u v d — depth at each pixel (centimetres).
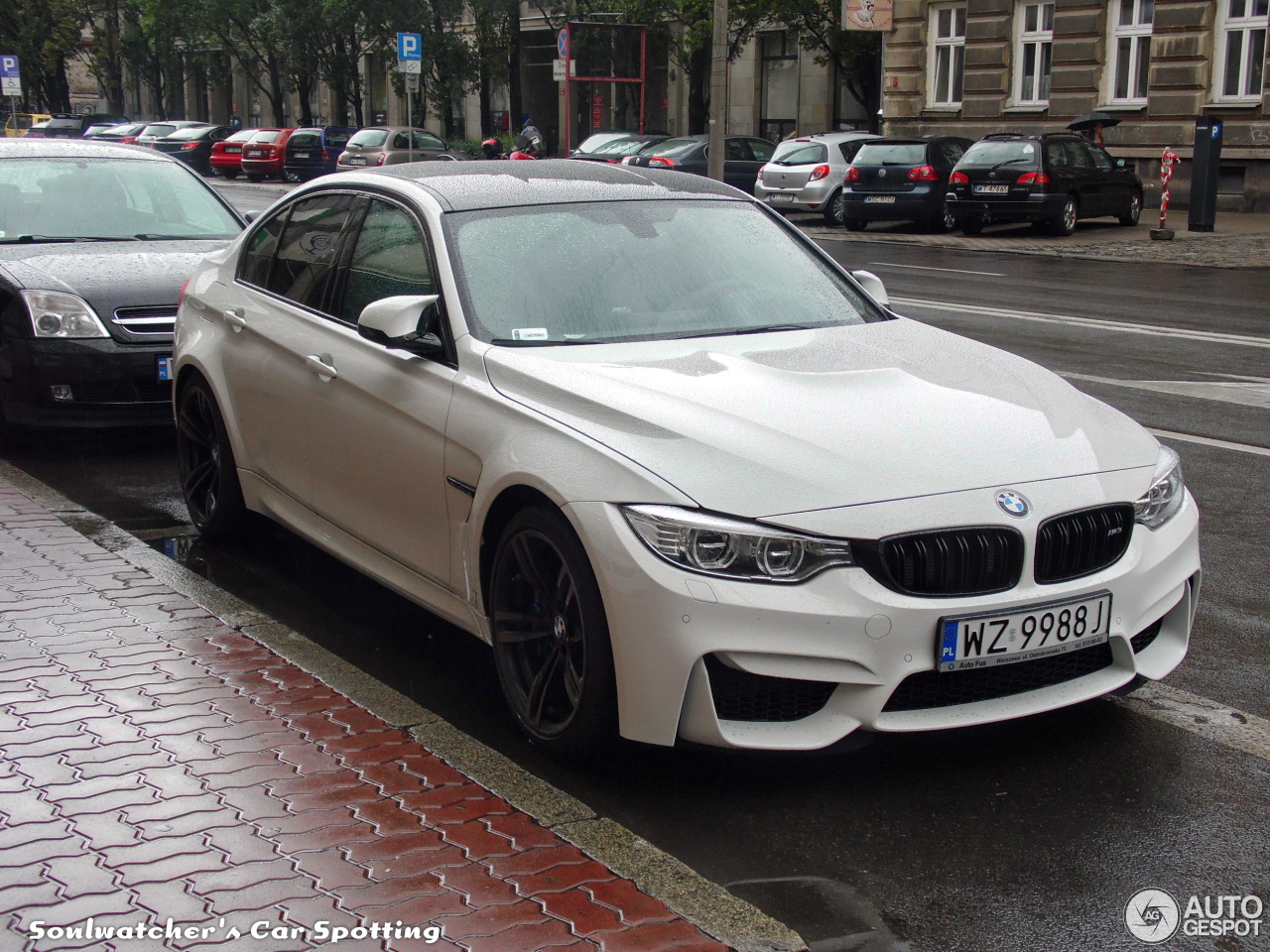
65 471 743
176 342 614
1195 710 430
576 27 3638
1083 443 395
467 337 431
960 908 316
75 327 748
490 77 4566
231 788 361
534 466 378
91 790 358
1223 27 2658
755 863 337
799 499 350
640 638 348
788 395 393
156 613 498
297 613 521
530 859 328
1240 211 2658
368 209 511
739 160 2967
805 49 3509
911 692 357
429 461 429
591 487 362
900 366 429
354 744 391
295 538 619
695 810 364
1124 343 1151
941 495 358
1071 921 312
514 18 4338
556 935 295
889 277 1673
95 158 904
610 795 372
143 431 848
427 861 326
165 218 877
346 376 474
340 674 449
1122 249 2019
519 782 373
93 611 498
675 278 473
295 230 558
